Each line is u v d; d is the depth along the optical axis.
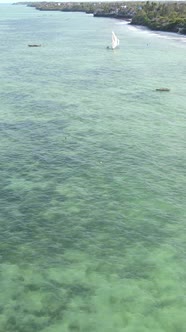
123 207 36.56
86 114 61.97
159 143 50.75
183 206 36.78
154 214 35.56
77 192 38.94
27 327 24.22
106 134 53.59
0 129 54.56
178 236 32.78
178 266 29.47
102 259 30.08
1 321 24.58
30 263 29.58
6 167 43.66
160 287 27.53
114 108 65.44
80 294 26.80
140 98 71.38
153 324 24.59
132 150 48.50
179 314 25.36
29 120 58.56
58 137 52.25
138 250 31.06
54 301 26.19
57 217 34.97
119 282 27.89
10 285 27.47
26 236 32.50
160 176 42.12
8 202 37.00
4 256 30.22
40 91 75.38
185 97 71.94
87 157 46.44
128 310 25.61
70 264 29.55
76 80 84.56
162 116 61.50
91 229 33.47
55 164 44.59
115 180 41.19
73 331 24.00
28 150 48.03
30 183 40.47
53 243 31.72
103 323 24.59
